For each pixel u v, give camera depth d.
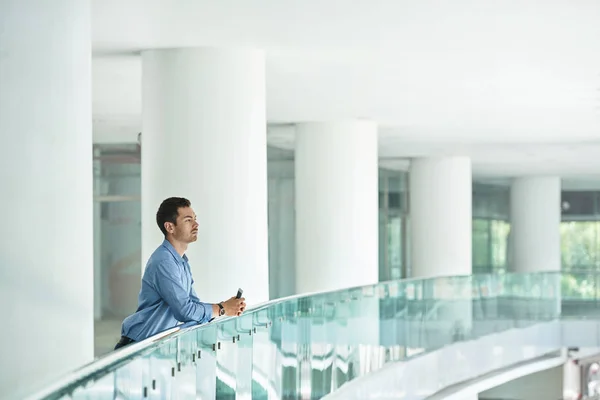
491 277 22.16
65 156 7.24
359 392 14.18
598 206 45.47
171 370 6.21
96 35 10.69
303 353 11.16
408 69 13.35
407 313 17.33
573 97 16.50
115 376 5.04
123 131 22.16
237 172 11.42
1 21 6.86
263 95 11.77
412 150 26.64
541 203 38.56
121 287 25.08
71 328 7.25
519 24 10.51
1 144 6.86
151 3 9.25
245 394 8.50
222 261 11.39
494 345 22.19
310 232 18.86
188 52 11.36
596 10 9.86
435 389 19.09
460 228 28.41
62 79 7.22
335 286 18.67
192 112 11.36
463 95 16.12
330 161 18.88
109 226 24.97
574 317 24.78
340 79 14.21
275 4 9.39
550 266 38.53
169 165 11.40
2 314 6.86
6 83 6.88
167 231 7.36
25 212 6.96
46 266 7.07
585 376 35.56
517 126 21.03
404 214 33.75
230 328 7.94
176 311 7.18
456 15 10.03
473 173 37.16
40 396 3.95
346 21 10.21
